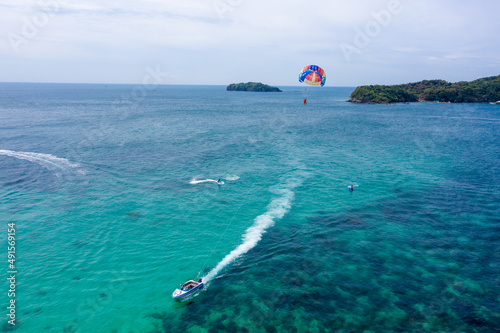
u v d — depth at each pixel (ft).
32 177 156.25
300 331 65.36
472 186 147.02
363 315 69.36
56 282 81.61
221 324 67.77
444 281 80.28
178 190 142.31
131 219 115.24
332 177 160.15
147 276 84.23
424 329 65.10
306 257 91.71
